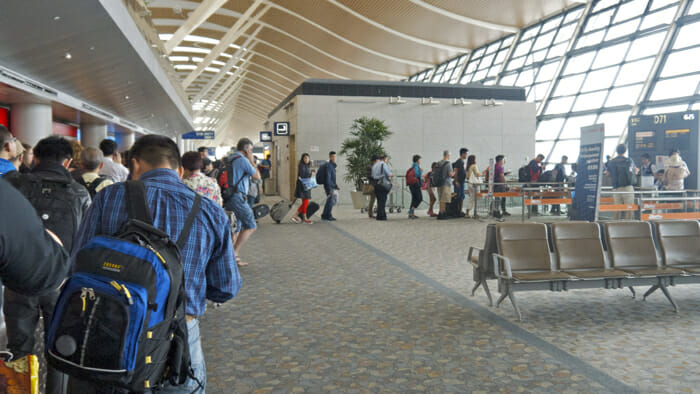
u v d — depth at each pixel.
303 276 6.68
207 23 32.59
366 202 16.70
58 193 3.03
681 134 13.32
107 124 21.55
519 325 4.64
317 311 5.07
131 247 1.64
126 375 1.54
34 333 2.78
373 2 23.67
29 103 12.96
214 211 2.01
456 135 20.41
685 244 5.52
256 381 3.44
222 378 3.48
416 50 30.52
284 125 20.89
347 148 17.84
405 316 4.90
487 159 20.67
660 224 5.58
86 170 4.13
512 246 5.19
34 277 1.46
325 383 3.40
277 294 5.74
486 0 21.58
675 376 3.49
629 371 3.58
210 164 8.66
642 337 4.31
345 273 6.85
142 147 2.03
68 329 1.53
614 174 11.68
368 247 9.05
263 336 4.34
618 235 5.47
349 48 32.56
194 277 1.93
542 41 23.27
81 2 7.12
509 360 3.79
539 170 15.40
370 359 3.82
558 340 4.24
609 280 5.02
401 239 10.07
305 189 12.96
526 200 13.71
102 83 12.84
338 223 13.06
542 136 20.70
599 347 4.07
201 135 33.88
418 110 20.12
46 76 10.92
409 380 3.45
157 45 13.84
